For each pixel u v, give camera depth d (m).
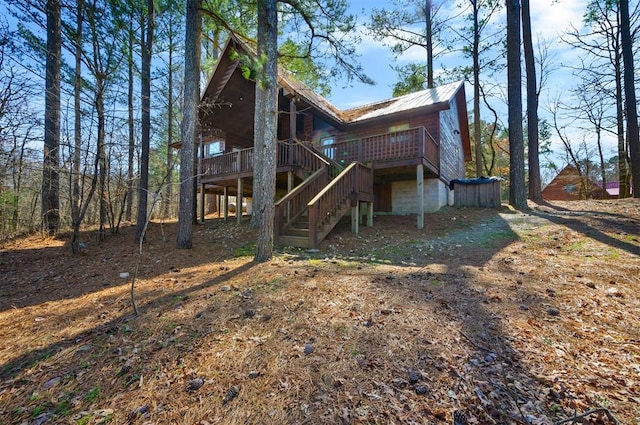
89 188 8.70
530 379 2.08
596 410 1.55
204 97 11.42
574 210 9.55
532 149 11.93
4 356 2.56
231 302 3.47
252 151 10.17
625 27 11.09
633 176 10.98
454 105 14.45
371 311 3.14
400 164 8.90
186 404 1.96
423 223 9.28
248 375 2.21
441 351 2.42
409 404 1.88
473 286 3.82
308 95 10.70
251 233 8.34
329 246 6.77
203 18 9.05
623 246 5.39
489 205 11.14
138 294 3.96
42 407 1.98
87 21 6.19
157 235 9.23
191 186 7.22
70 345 2.71
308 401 1.94
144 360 2.44
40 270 5.72
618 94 14.75
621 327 2.73
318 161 10.09
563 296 3.43
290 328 2.85
